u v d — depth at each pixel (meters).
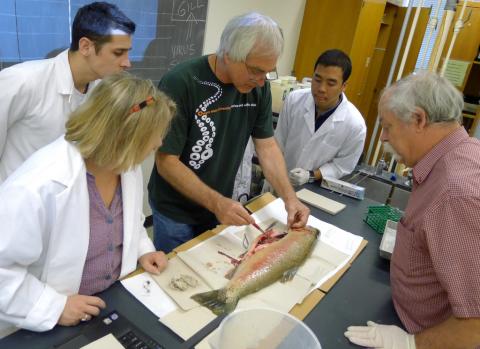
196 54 2.83
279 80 3.03
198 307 0.94
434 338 0.85
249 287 1.02
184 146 1.41
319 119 2.19
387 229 1.42
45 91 1.37
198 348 0.82
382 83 4.91
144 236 1.16
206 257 1.14
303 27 3.96
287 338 0.77
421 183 0.98
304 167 2.25
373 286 1.14
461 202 0.78
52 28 1.90
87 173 0.92
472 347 0.77
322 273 1.16
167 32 2.51
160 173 1.37
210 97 1.35
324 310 1.01
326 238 1.36
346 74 1.97
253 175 2.51
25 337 0.80
